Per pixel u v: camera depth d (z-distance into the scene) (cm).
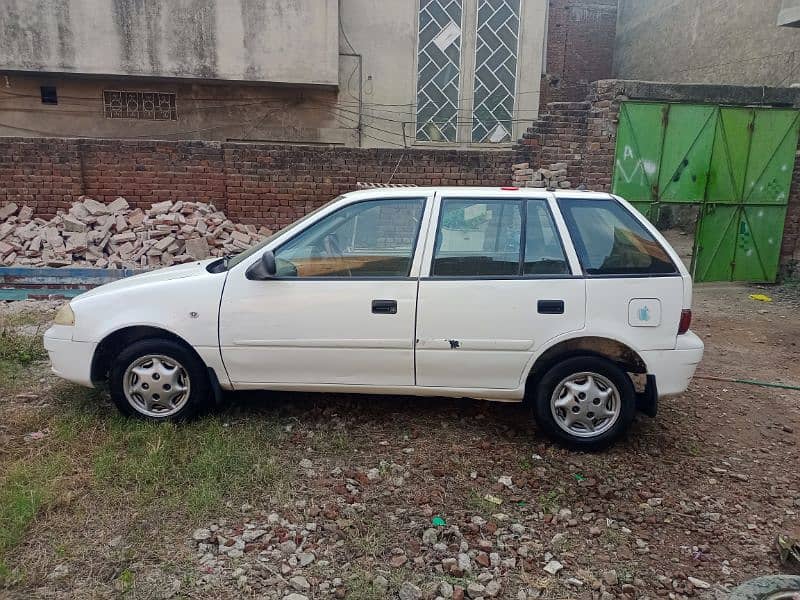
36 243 848
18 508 309
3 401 448
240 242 902
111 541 296
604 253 396
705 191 955
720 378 563
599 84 914
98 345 405
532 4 1297
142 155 937
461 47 1295
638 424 450
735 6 1351
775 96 928
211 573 278
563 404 397
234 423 420
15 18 1124
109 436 389
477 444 409
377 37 1271
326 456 387
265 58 1187
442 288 390
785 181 964
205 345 400
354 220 407
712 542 317
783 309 853
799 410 493
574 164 945
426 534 311
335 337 396
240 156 947
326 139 1300
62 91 1233
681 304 389
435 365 396
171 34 1159
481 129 1328
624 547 310
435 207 404
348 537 308
